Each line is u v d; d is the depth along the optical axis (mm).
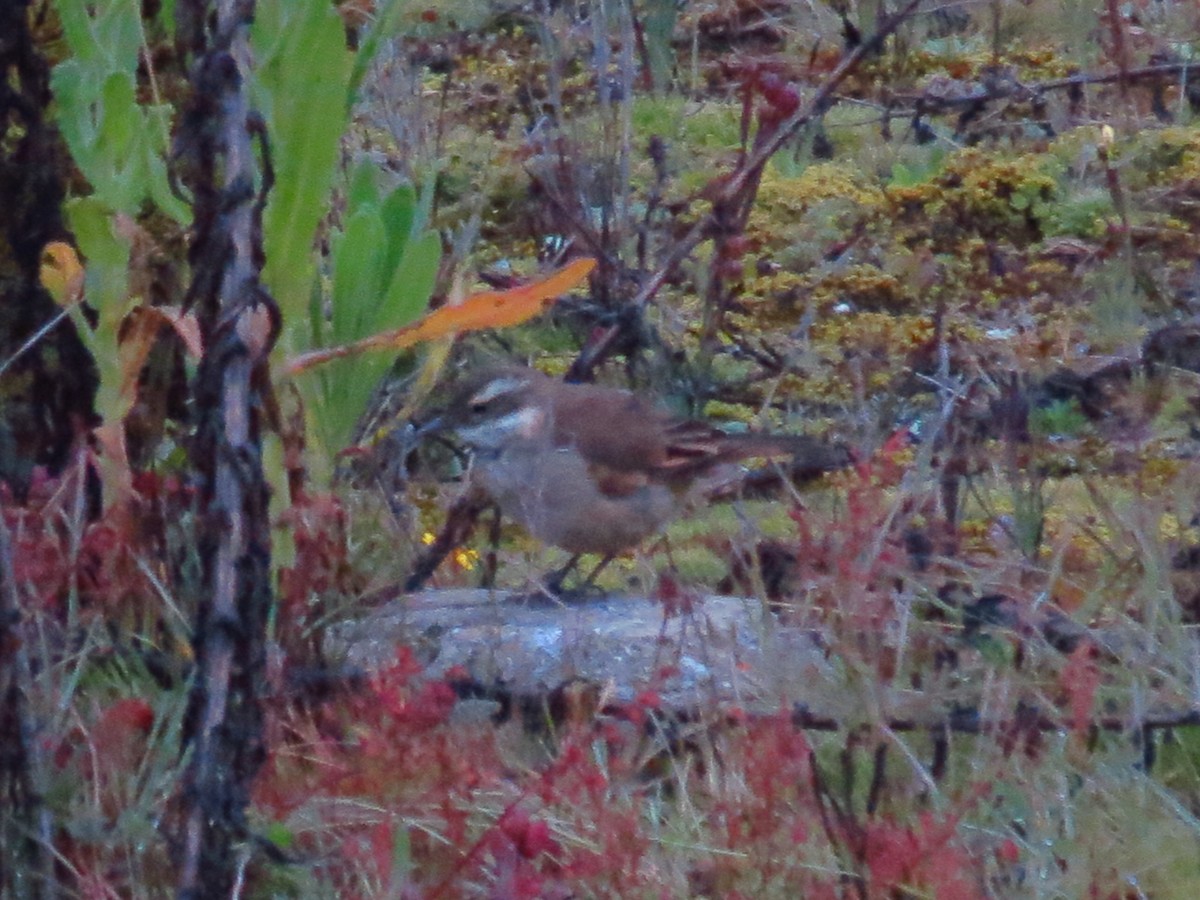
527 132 11445
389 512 7918
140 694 6047
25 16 6652
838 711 5965
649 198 10758
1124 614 6781
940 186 11758
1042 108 12594
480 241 10664
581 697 6430
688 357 10227
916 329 10258
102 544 6258
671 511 8398
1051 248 11148
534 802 5723
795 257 11211
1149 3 13016
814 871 5441
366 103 10742
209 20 5410
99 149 6387
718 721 6102
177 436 7227
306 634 6508
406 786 5438
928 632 6676
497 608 7766
